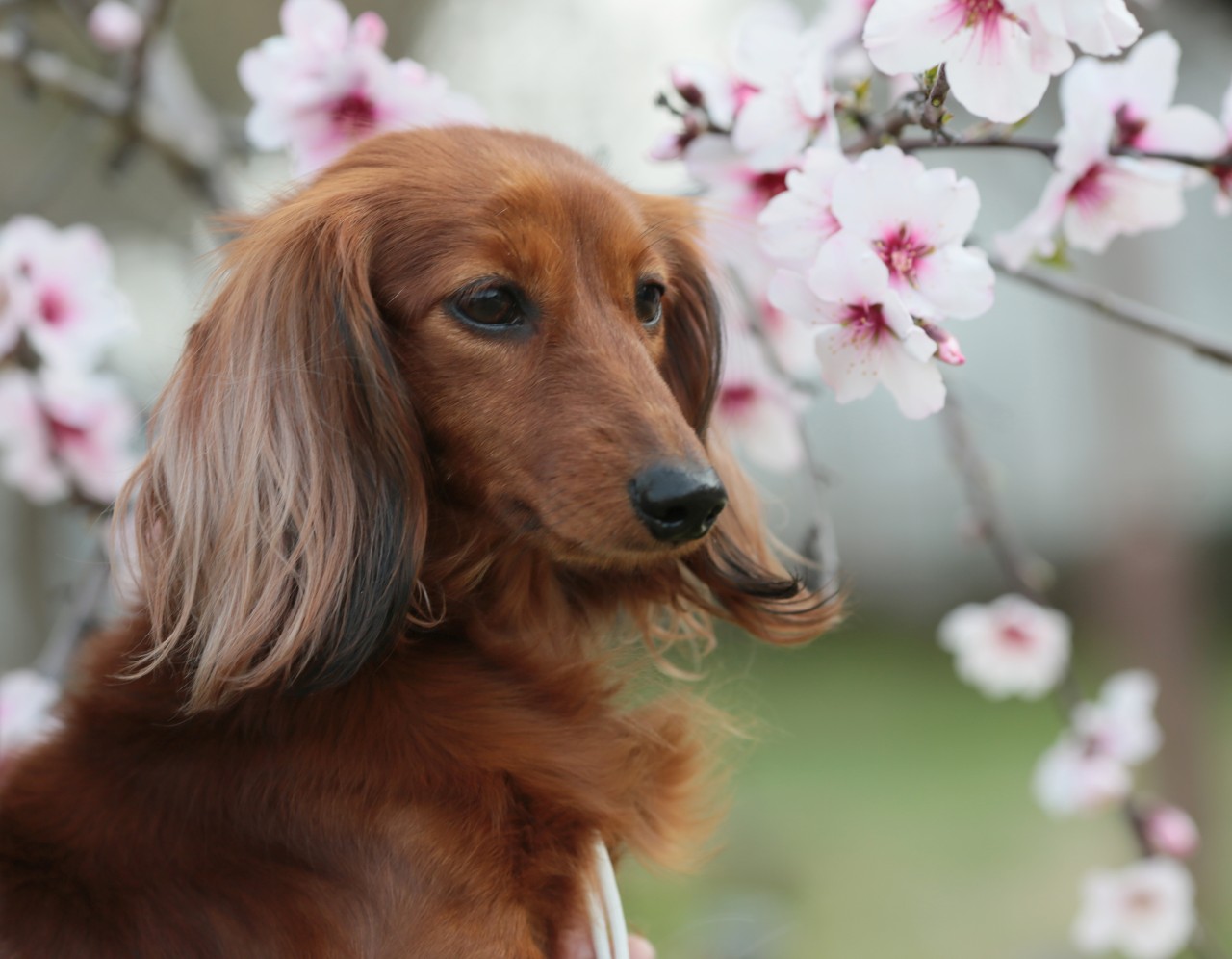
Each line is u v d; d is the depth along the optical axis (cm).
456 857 264
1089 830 917
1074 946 737
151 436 293
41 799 274
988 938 770
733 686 458
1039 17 232
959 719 1187
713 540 336
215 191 485
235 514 274
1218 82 746
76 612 413
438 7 919
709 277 350
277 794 266
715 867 852
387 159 298
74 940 254
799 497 1040
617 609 342
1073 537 1336
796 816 951
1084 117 290
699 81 322
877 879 851
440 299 279
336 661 271
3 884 261
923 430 1380
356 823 264
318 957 256
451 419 282
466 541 298
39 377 413
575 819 285
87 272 403
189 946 256
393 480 279
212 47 975
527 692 302
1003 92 241
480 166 288
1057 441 1325
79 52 777
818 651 1420
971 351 1327
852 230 258
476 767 277
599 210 289
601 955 277
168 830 266
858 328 260
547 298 280
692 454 263
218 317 291
